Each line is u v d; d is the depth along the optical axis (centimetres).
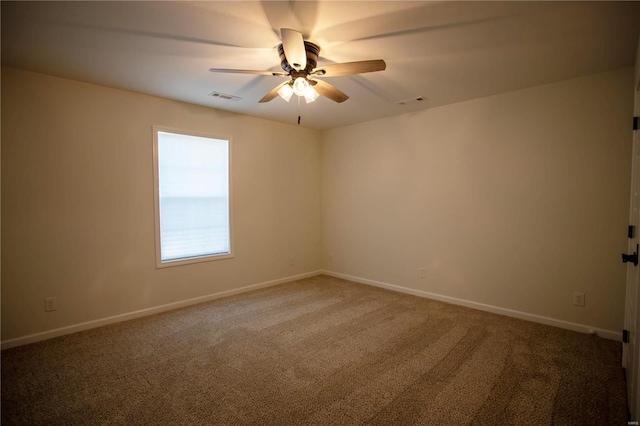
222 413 187
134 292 338
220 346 272
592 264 290
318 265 534
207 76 290
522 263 329
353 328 309
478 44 232
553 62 261
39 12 188
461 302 375
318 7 186
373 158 460
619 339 276
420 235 411
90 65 265
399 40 225
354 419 182
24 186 274
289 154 486
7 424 178
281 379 222
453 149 377
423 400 198
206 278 395
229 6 184
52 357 252
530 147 321
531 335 290
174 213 371
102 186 315
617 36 219
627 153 271
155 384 216
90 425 178
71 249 299
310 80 241
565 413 186
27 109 275
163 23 202
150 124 346
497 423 178
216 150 405
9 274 269
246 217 435
